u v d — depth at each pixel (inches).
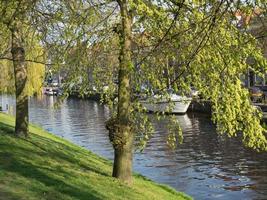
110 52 472.7
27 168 463.2
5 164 466.9
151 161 952.3
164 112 442.3
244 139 459.8
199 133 1365.7
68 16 483.8
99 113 2208.4
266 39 255.3
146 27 386.9
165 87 388.8
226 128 454.6
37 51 687.1
